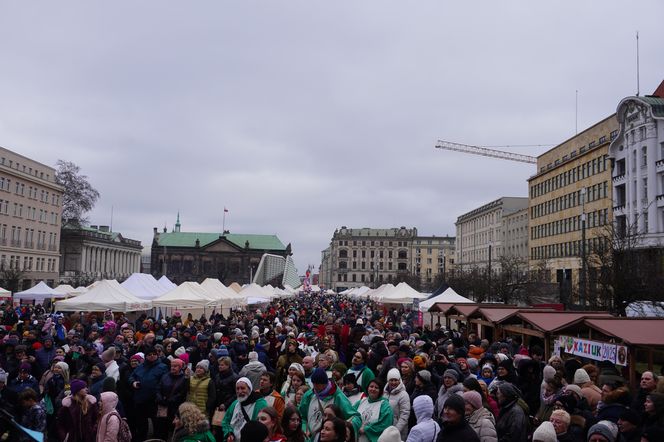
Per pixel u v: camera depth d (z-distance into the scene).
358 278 194.62
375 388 8.59
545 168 85.94
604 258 33.78
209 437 7.46
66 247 121.38
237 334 16.48
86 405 9.38
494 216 112.38
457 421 6.88
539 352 13.88
